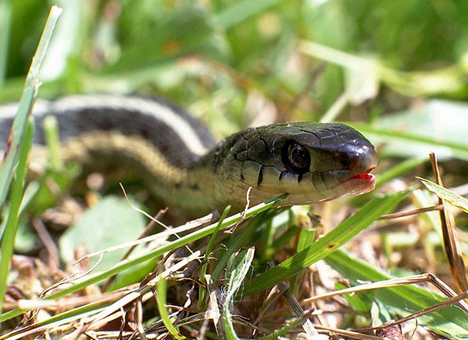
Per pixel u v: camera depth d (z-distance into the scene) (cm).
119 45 25
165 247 18
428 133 22
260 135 19
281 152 19
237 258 18
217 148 20
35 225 21
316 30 25
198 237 18
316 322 19
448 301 18
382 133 21
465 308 18
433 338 18
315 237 19
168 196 21
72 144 23
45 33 18
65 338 17
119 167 23
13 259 19
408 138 21
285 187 19
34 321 18
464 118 22
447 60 25
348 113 24
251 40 25
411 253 20
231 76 24
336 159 18
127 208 20
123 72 24
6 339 17
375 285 18
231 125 24
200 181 20
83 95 23
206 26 24
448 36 25
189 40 24
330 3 25
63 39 24
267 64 25
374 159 18
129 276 19
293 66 25
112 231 20
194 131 22
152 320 18
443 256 20
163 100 23
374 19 25
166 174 21
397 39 25
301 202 19
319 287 19
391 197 18
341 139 19
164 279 17
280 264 18
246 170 19
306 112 24
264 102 24
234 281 18
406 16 25
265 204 18
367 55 25
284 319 18
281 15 25
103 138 23
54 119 23
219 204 20
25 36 24
